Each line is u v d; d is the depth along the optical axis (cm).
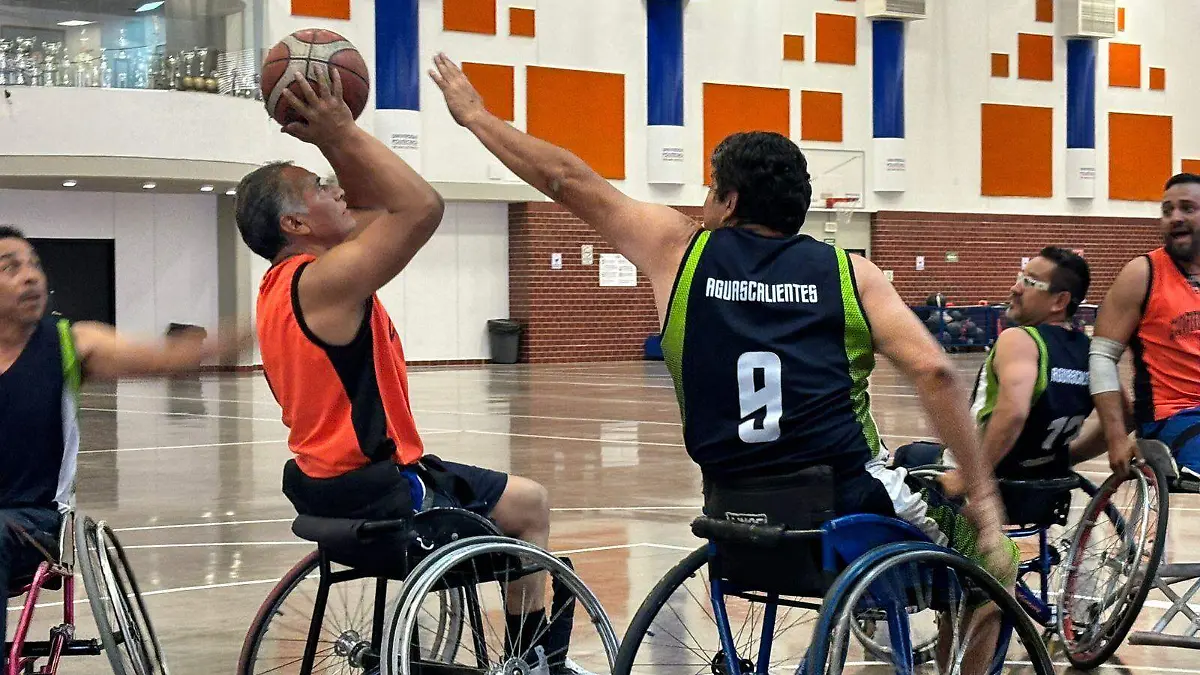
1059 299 541
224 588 702
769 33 2848
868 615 431
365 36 2469
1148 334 596
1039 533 550
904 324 354
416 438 411
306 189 398
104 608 393
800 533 353
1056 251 544
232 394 2006
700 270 363
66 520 419
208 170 2155
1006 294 3136
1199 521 884
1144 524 537
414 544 396
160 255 2459
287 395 396
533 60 2628
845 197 2941
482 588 622
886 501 363
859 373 362
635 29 2727
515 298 2709
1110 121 3231
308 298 383
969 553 389
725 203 372
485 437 1401
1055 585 655
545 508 443
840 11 2919
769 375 355
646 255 373
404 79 2472
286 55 374
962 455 360
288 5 2380
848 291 357
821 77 2911
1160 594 699
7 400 416
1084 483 584
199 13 2162
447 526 405
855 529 359
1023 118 3120
